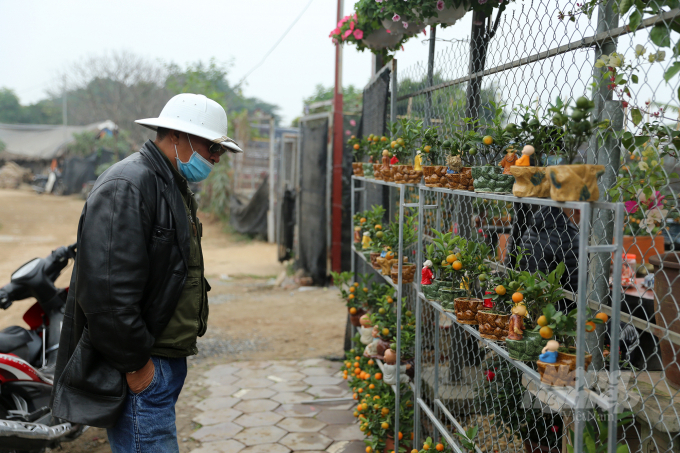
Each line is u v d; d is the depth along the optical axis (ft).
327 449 10.85
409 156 10.52
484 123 7.81
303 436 11.42
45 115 184.55
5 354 9.55
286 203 31.60
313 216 27.61
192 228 7.02
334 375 15.20
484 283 7.05
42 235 45.24
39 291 10.68
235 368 15.81
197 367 15.96
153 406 6.64
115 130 87.10
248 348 17.84
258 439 11.27
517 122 6.78
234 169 49.14
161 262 6.48
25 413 9.71
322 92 51.01
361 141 13.53
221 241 42.91
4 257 34.27
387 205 13.38
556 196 4.66
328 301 24.48
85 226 6.09
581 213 4.44
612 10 5.68
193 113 6.97
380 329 10.90
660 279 6.07
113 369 6.34
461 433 7.73
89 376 6.30
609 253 6.10
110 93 111.34
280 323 20.97
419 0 9.53
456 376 10.16
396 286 9.76
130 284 6.04
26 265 10.78
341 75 25.34
